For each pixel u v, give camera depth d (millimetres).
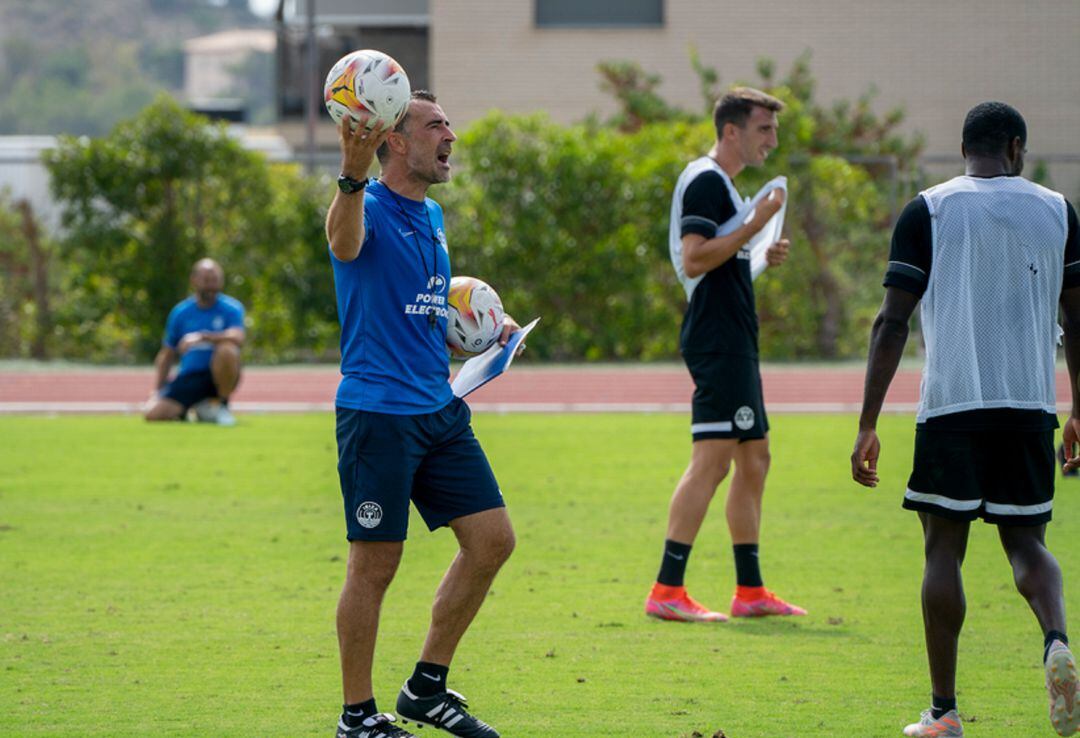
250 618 21688
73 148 74812
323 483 36344
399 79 14672
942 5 99125
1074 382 16156
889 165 77938
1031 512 15711
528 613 22188
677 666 18938
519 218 75312
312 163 79312
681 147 76438
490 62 101188
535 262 75625
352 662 15383
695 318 22234
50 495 34250
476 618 21844
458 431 15977
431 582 24703
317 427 49781
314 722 16344
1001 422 15523
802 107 80625
